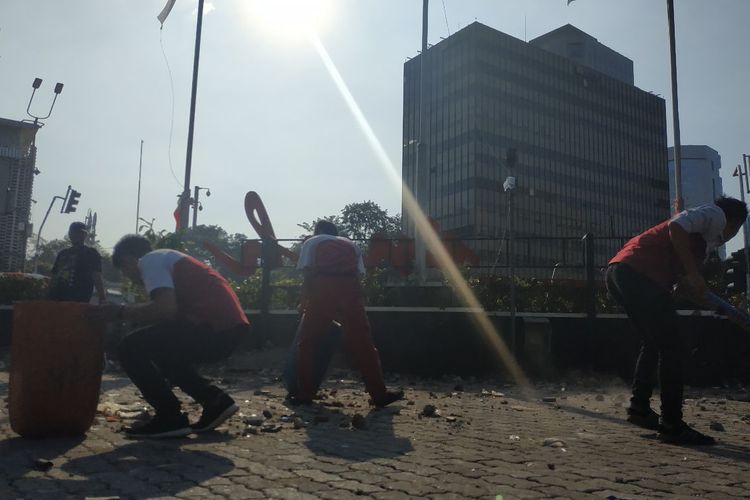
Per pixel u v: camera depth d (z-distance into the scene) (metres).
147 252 4.48
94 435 4.27
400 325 9.09
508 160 9.24
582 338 8.74
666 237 4.61
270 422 4.96
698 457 3.87
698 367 8.51
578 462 3.65
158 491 2.90
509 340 8.80
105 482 3.07
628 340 8.66
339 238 5.86
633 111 111.44
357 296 5.75
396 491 2.94
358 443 4.11
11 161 55.62
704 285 4.34
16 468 3.34
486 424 5.03
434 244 11.59
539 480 3.20
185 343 4.25
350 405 5.98
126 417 5.01
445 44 96.62
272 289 10.43
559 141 99.50
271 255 10.30
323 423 4.94
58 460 3.53
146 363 4.22
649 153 113.62
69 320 4.15
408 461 3.58
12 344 4.17
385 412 5.57
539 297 9.29
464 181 91.38
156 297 4.09
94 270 7.74
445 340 8.93
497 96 93.31
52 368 4.08
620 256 4.75
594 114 104.88
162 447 3.90
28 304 4.10
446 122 95.75
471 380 8.58
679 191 15.15
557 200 98.06
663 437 4.39
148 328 4.29
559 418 5.49
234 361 9.40
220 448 3.89
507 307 9.17
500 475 3.29
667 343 4.46
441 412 5.62
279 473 3.26
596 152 104.31
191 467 3.37
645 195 112.12
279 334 9.91
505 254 10.68
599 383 8.40
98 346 4.30
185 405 5.76
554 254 10.85
